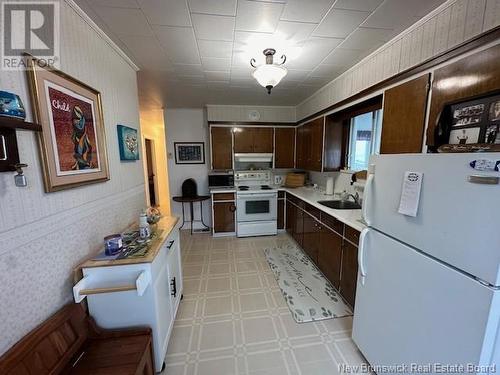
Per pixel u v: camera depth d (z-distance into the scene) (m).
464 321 0.86
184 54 2.07
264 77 1.99
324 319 1.94
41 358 0.95
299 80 2.77
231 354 1.60
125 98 2.09
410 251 1.09
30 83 1.01
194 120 4.23
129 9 1.42
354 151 2.97
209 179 4.16
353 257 1.92
